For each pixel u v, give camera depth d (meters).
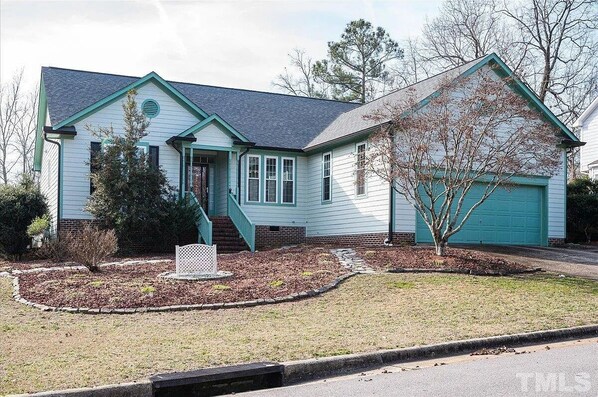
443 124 17.52
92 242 16.08
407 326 10.48
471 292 13.46
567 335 10.34
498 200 23.03
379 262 16.86
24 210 22.36
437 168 18.36
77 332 10.27
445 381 7.27
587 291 13.98
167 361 8.20
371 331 10.09
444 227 21.72
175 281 14.39
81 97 24.61
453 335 9.76
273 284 14.02
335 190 24.84
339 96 50.38
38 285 14.10
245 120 27.77
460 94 21.34
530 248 22.00
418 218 21.70
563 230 24.12
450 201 17.70
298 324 10.74
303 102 31.28
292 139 27.23
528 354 8.88
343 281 14.63
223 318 11.33
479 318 11.12
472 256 17.72
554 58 38.62
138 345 9.20
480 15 41.41
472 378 7.38
